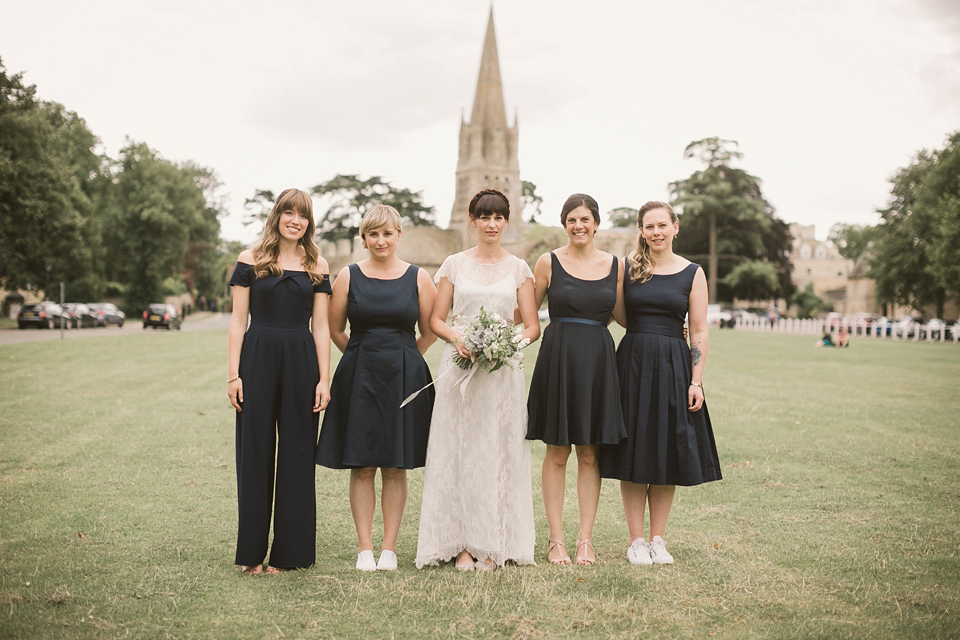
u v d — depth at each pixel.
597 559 4.37
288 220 4.11
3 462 6.58
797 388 13.06
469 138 100.38
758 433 8.40
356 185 76.44
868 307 89.38
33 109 36.03
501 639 3.25
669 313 4.37
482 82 99.12
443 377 4.31
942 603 3.67
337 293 4.30
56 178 36.00
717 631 3.34
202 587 3.83
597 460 4.45
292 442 4.10
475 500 4.23
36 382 12.69
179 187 67.62
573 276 4.36
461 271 4.45
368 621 3.42
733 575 4.04
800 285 116.88
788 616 3.51
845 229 120.06
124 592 3.74
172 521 4.94
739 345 28.83
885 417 9.67
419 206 78.62
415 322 4.32
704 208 64.31
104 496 5.52
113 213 63.84
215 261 90.88
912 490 5.90
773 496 5.71
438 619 3.46
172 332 36.91
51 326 39.41
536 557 4.45
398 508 4.30
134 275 67.00
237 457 4.13
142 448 7.23
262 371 4.07
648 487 4.46
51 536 4.60
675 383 4.30
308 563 4.14
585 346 4.28
